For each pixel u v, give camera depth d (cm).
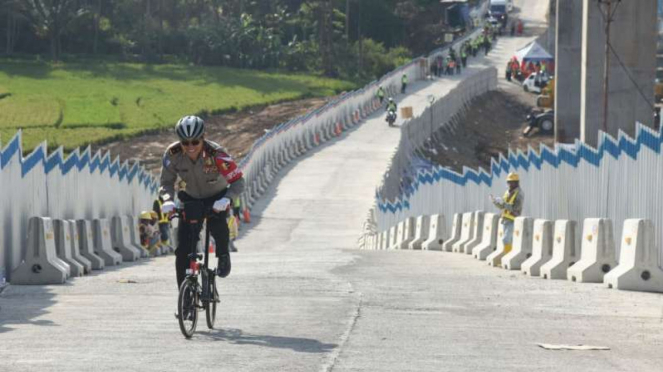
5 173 4094
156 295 3466
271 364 2097
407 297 3381
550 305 3197
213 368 2052
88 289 3700
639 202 4312
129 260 6116
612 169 4659
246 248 9812
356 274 4303
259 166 15775
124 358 2170
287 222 13138
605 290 3650
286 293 3469
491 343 2409
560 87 14800
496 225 5619
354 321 2778
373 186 15900
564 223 4188
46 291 3656
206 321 2589
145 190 8550
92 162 6219
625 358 2211
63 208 5312
